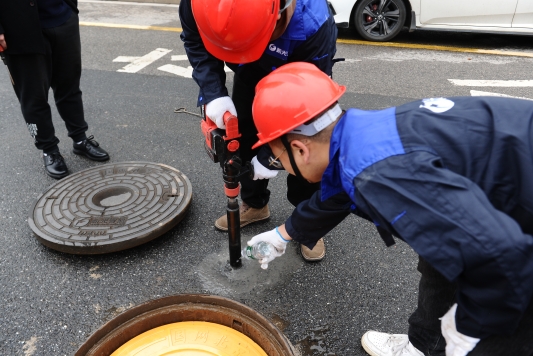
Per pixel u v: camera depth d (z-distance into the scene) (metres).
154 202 2.54
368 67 5.24
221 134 1.81
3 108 4.21
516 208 0.99
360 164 1.02
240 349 1.71
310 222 1.45
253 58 1.65
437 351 1.55
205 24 1.56
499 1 5.63
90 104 4.29
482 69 5.18
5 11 2.54
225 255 2.38
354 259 2.36
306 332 1.94
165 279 2.22
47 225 2.37
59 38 2.85
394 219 0.94
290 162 1.31
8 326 1.95
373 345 1.81
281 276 2.24
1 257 2.34
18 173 3.15
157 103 4.32
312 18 1.75
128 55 5.72
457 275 0.90
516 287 0.88
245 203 2.56
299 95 1.21
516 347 1.09
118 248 2.24
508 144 0.98
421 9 5.90
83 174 2.83
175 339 1.75
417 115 1.07
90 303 2.08
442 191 0.90
